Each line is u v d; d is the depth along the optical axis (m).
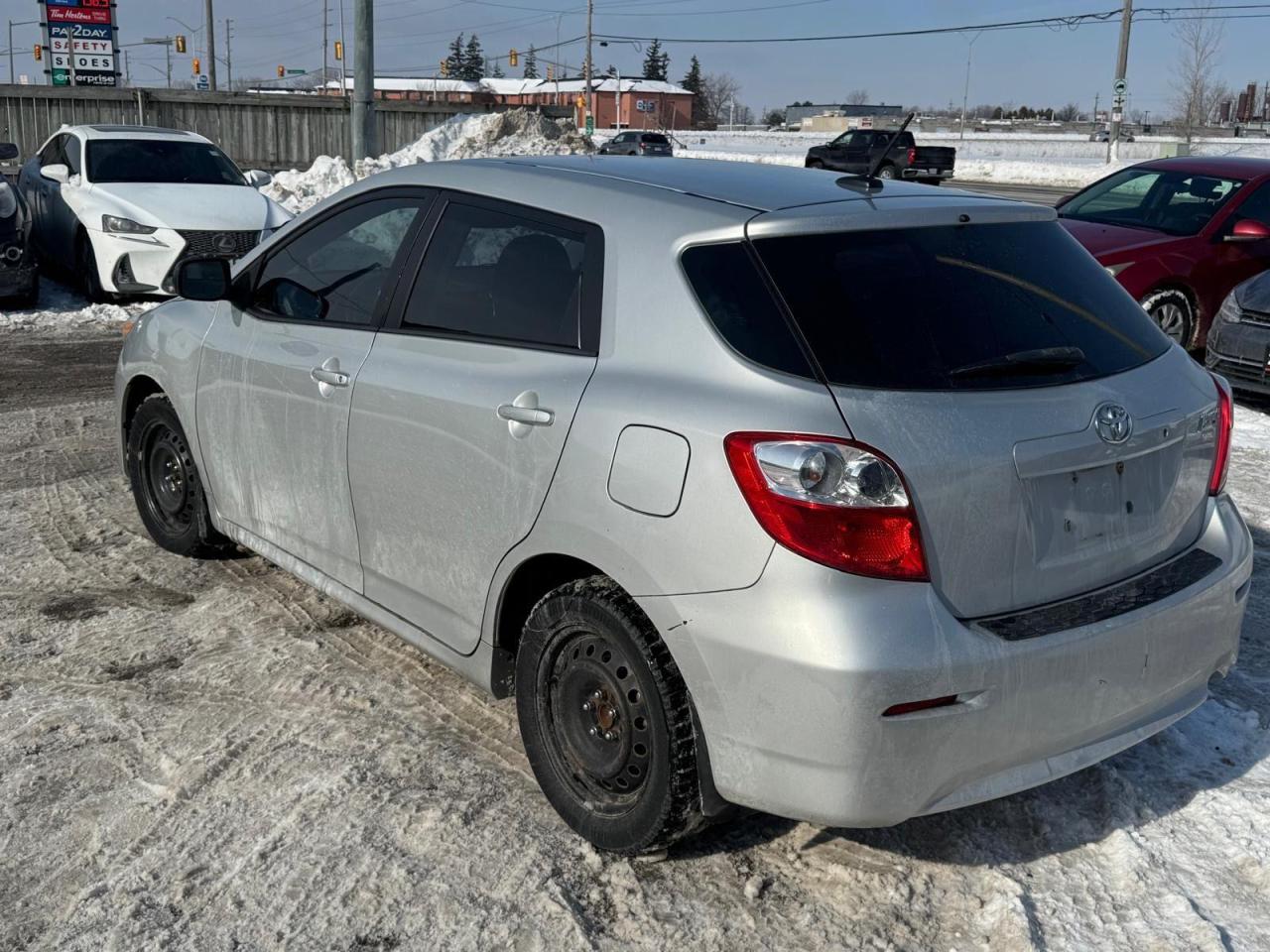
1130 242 9.57
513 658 3.40
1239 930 2.83
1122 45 42.34
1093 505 2.87
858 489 2.54
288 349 4.03
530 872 3.03
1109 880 3.03
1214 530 3.25
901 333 2.77
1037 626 2.72
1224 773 3.50
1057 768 2.84
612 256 3.08
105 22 29.20
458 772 3.48
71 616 4.51
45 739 3.61
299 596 4.73
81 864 3.03
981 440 2.67
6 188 11.12
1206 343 8.75
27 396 8.16
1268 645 4.40
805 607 2.54
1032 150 59.69
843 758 2.55
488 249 3.45
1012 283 3.04
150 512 5.16
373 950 2.75
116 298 11.82
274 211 12.17
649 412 2.80
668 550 2.72
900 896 2.96
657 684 2.81
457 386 3.32
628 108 117.94
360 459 3.68
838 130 100.81
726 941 2.80
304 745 3.61
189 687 3.96
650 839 2.94
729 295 2.83
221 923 2.83
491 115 24.89
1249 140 54.09
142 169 12.34
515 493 3.12
